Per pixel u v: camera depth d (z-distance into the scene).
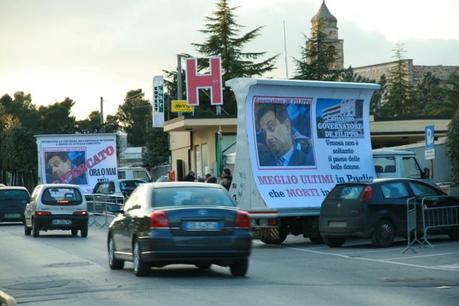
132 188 44.22
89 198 43.75
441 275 14.60
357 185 20.80
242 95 22.41
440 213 20.92
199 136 43.47
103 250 21.94
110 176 45.53
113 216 36.56
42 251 21.72
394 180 21.03
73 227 28.12
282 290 12.75
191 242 14.22
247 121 22.34
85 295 12.57
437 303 11.18
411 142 44.41
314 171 23.06
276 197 22.27
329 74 74.62
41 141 44.97
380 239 20.48
